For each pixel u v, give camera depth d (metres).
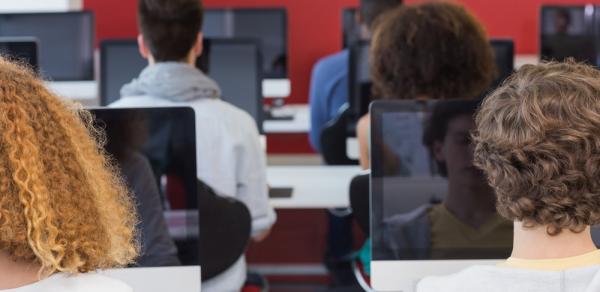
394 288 2.01
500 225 1.99
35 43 3.16
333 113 4.52
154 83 2.52
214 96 2.55
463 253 2.00
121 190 1.27
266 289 2.77
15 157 0.99
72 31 4.58
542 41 5.04
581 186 1.16
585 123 1.15
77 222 1.03
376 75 2.48
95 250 1.06
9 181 0.99
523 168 1.18
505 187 1.20
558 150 1.16
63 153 1.04
